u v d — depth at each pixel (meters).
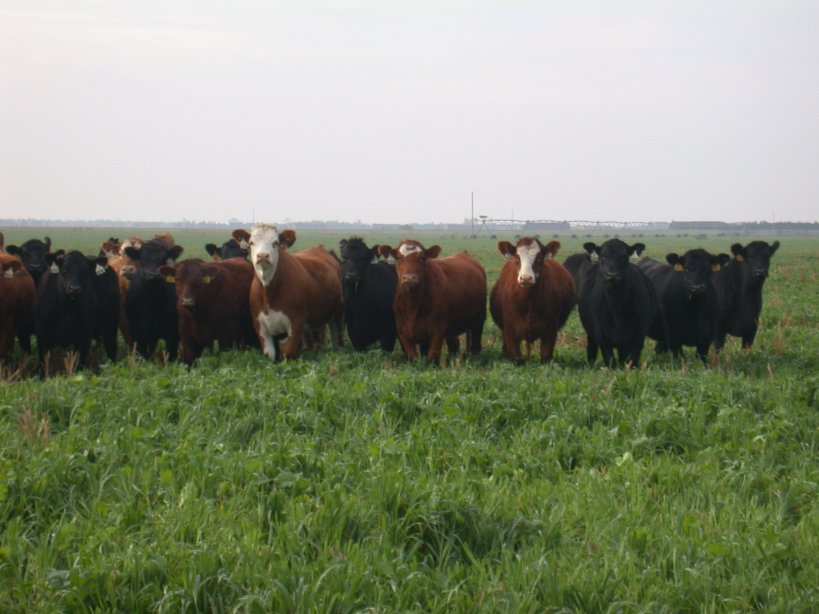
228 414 10.33
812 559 6.69
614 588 6.19
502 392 11.45
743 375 13.59
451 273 17.33
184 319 16.28
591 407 10.66
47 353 16.20
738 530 7.23
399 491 7.36
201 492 7.75
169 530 6.83
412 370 14.33
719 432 9.86
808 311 26.80
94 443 8.98
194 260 16.08
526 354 18.66
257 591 5.95
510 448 9.38
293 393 11.23
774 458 9.05
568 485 8.26
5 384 11.99
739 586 6.22
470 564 6.77
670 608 5.93
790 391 11.80
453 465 8.82
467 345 19.36
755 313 18.67
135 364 14.34
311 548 6.69
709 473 8.51
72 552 6.63
